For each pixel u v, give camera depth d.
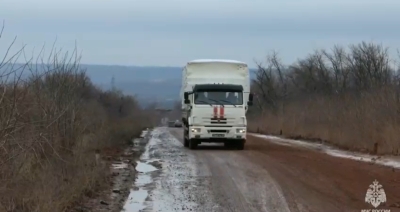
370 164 25.97
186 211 15.23
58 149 19.33
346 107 42.88
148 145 41.78
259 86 86.94
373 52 71.75
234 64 36.00
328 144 40.53
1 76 13.57
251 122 74.62
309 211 14.95
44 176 15.39
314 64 82.12
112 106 77.69
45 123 17.55
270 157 29.36
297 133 51.25
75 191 16.08
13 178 13.63
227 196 17.33
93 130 31.95
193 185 19.70
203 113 34.31
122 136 43.06
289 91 85.56
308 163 26.23
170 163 27.09
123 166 25.91
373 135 33.81
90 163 21.28
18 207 13.12
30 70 17.38
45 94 19.86
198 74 36.00
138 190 18.89
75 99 23.55
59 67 22.39
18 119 14.20
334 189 18.42
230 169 24.02
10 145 13.82
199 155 31.02
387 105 34.97
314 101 56.19
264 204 15.96
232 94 34.50
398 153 31.05
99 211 15.19
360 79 65.56
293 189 18.45
